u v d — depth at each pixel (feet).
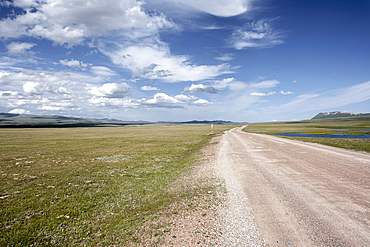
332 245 18.72
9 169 63.72
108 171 61.26
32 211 32.96
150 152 99.40
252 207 28.32
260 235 21.25
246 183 39.58
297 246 18.95
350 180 38.19
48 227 27.66
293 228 22.22
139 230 25.04
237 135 191.11
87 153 97.40
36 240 24.61
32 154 93.61
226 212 27.30
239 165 56.95
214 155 76.95
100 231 26.18
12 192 42.42
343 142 107.65
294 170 48.19
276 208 27.53
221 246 19.74
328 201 28.91
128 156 88.69
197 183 42.14
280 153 75.82
